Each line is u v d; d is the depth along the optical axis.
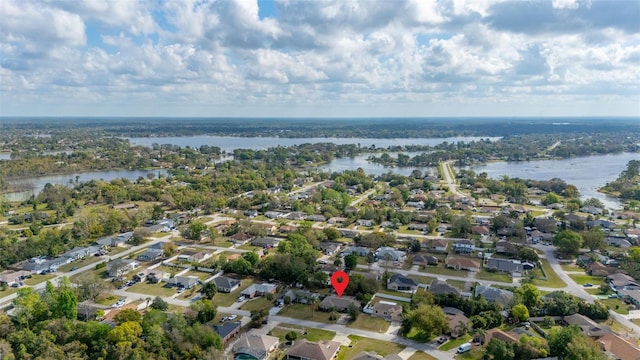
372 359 94.44
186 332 99.31
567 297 124.88
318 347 99.31
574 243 170.38
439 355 101.44
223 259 161.00
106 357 90.81
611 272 152.62
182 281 144.62
